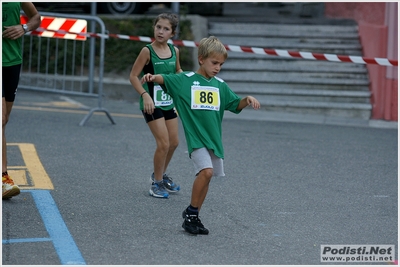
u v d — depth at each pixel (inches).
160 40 419.5
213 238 346.0
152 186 427.8
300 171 528.4
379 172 538.3
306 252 329.7
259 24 1050.1
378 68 876.0
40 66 954.1
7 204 386.3
